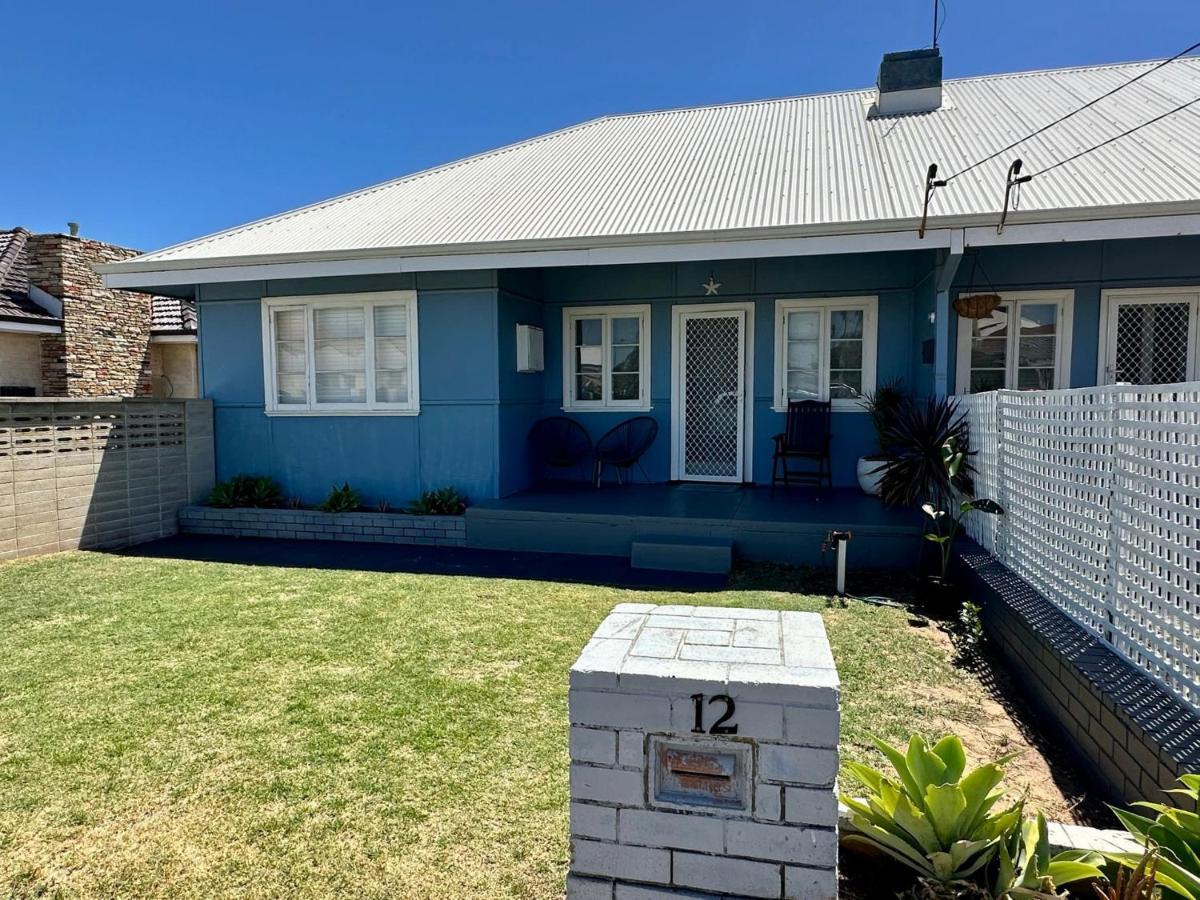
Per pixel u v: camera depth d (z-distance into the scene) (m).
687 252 6.43
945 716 3.36
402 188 9.63
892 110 9.53
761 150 8.82
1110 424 3.21
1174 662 2.67
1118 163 6.67
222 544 7.32
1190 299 6.96
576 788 1.82
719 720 1.71
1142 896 1.67
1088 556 3.44
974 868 1.87
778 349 8.15
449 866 2.29
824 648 1.87
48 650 4.17
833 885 1.69
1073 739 2.99
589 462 8.72
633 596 5.25
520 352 7.96
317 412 7.97
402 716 3.30
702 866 1.76
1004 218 5.70
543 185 8.84
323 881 2.23
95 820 2.54
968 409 5.70
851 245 6.07
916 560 5.90
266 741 3.08
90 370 12.21
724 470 8.45
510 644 4.25
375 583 5.67
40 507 6.57
